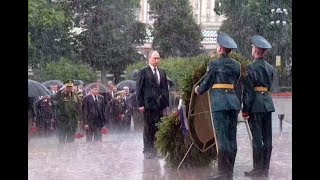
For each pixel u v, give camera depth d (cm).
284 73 1105
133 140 973
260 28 1103
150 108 805
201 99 691
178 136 703
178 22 1170
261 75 668
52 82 1137
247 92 672
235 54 693
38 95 971
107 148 896
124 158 794
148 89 809
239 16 1108
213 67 657
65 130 975
